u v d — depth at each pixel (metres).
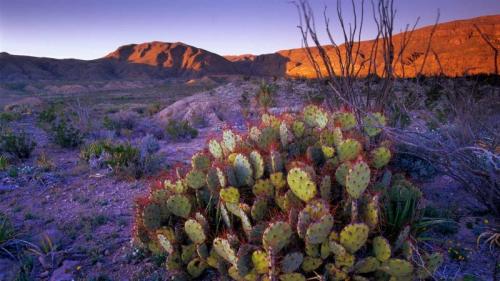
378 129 4.61
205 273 3.93
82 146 10.28
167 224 4.14
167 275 3.95
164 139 12.52
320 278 3.14
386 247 3.08
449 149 4.44
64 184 7.13
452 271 3.60
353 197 3.26
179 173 4.59
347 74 5.61
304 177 3.28
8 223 5.05
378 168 4.02
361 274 3.36
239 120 15.66
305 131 4.49
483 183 4.46
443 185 5.60
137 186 6.87
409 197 3.78
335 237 3.13
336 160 3.83
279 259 3.24
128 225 5.27
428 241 3.97
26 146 9.23
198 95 27.56
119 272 4.12
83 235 5.00
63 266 4.25
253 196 3.92
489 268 3.61
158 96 98.62
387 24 5.50
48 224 5.38
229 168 3.87
